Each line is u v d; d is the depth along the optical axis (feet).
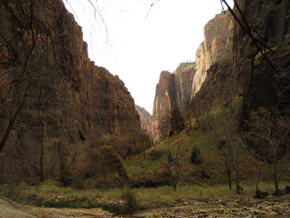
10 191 54.34
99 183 109.50
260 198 72.69
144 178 114.73
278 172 110.73
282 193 76.43
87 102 321.73
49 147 133.18
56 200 75.15
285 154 110.73
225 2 5.07
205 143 145.69
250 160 121.80
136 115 506.89
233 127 107.96
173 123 200.13
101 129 351.25
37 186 102.83
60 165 131.64
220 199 75.10
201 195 83.82
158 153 148.66
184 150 147.43
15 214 23.65
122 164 118.01
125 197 66.13
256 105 118.93
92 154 123.85
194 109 198.29
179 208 63.77
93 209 66.49
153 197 75.46
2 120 22.04
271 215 47.21
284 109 104.37
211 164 129.18
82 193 89.71
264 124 97.50
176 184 103.04
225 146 112.16
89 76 348.79
